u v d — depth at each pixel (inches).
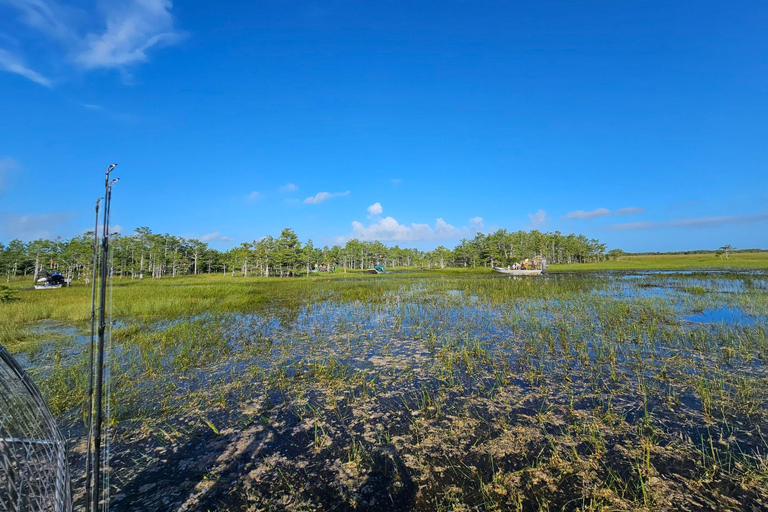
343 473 155.9
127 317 564.1
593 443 172.1
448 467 157.8
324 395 239.1
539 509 131.2
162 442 184.4
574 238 3582.7
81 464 166.1
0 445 77.5
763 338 343.6
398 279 1561.3
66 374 283.4
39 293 1003.3
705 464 153.5
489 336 397.1
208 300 741.9
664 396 223.0
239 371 291.4
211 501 140.6
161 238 2319.1
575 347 340.5
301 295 878.4
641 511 128.0
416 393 239.0
